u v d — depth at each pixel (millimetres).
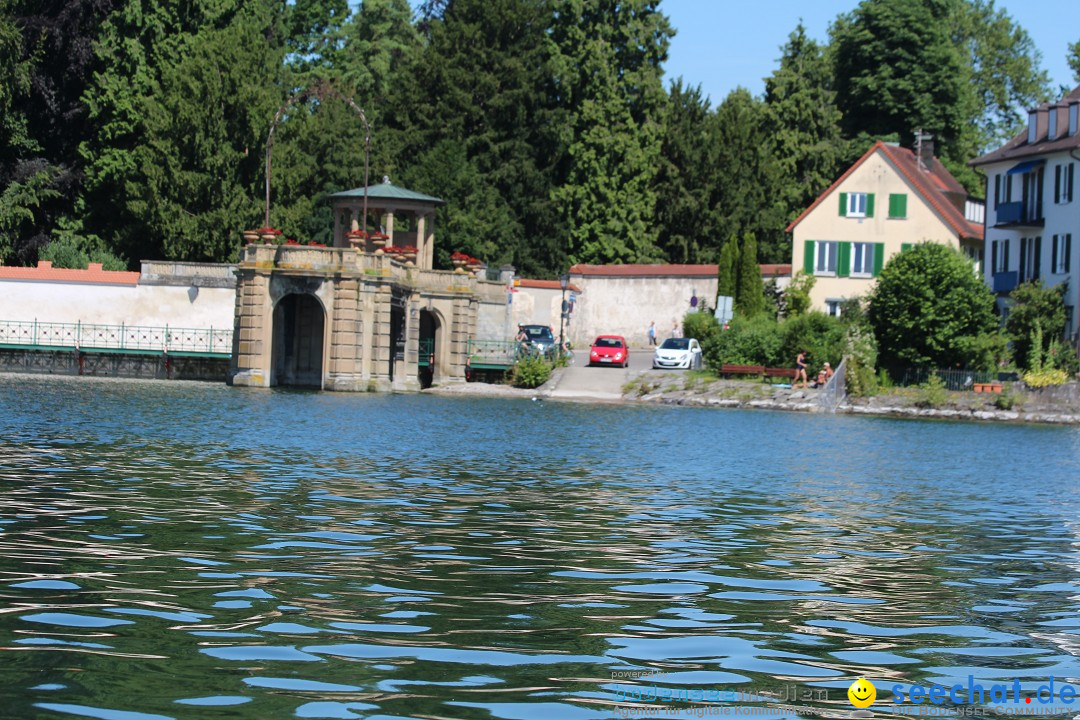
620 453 34688
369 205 69500
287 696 10680
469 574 16109
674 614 14297
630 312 86250
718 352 69125
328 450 31438
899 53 103562
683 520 21828
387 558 16938
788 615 14484
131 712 10148
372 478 25844
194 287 69125
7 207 77125
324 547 17531
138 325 69125
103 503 20641
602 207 96312
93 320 69062
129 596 14023
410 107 96312
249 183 79438
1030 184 77188
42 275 68875
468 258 72625
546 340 75312
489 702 10742
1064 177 74062
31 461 26203
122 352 68188
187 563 15984
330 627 13031
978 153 111312
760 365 67125
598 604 14664
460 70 96188
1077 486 30500
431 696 10828
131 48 80000
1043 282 70375
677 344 72688
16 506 19922
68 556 16109
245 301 61812
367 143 67812
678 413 55656
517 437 38500
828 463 34438
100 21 81188
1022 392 62438
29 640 12078
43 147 83062
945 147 105938
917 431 50562
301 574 15602
